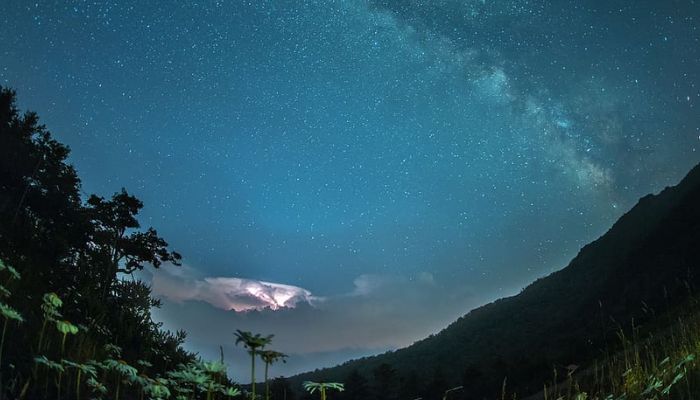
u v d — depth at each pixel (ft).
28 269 27.25
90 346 20.92
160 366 30.48
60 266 35.78
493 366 138.92
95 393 17.34
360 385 141.69
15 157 51.16
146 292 53.67
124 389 20.31
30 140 58.85
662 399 15.07
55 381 15.88
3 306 15.21
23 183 49.80
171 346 37.70
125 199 70.33
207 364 15.67
